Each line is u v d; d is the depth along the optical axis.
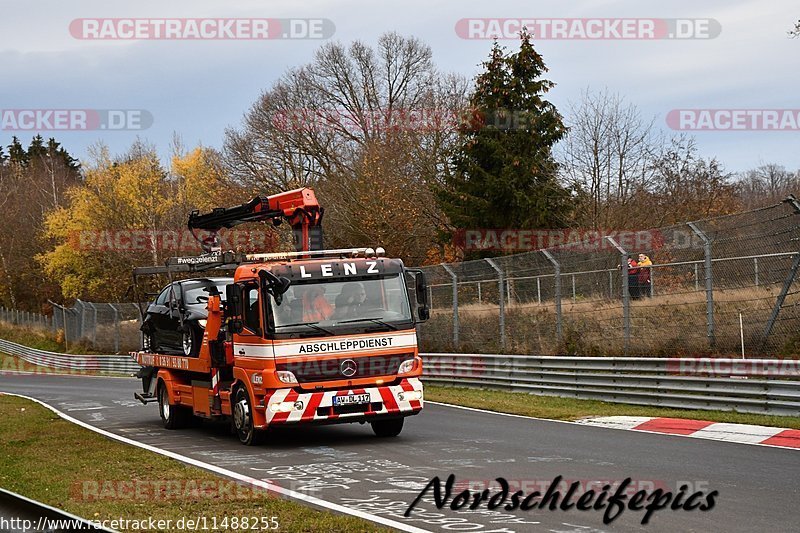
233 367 15.36
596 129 42.53
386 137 48.41
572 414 17.91
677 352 19.98
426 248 47.31
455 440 14.68
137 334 44.00
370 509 9.28
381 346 14.66
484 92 42.25
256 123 51.72
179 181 59.38
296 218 18.39
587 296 22.84
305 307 14.48
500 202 41.59
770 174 58.09
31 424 19.33
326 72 54.19
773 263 18.80
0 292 81.94
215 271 23.66
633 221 40.41
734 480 10.35
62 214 68.50
